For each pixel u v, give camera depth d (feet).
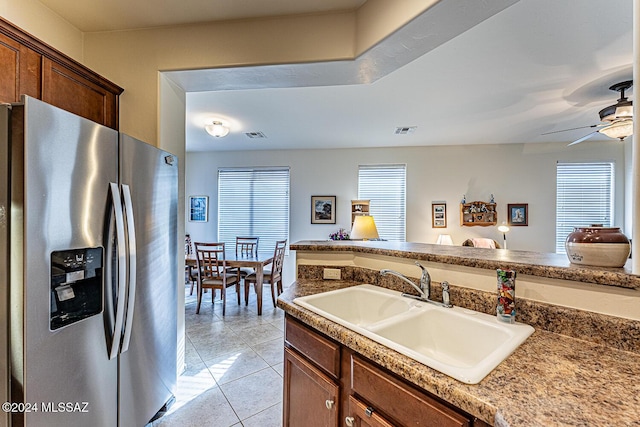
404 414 2.81
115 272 4.47
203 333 10.32
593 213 15.35
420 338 4.12
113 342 4.44
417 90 9.38
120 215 4.50
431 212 16.58
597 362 2.78
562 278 3.41
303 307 4.37
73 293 3.87
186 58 6.80
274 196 17.94
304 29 6.43
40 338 3.45
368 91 9.47
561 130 13.57
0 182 3.32
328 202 17.43
